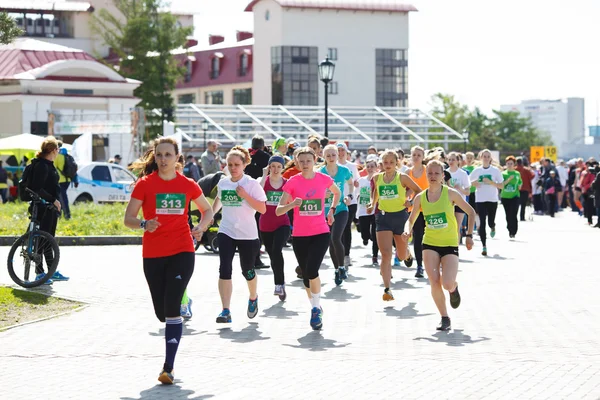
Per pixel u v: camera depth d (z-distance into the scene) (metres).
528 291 18.22
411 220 14.57
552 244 29.58
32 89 74.44
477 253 26.52
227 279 14.77
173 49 95.25
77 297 17.39
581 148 173.12
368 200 23.41
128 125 56.44
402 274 21.34
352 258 24.83
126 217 11.28
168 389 10.39
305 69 118.38
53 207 19.00
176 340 10.95
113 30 97.38
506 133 195.12
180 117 85.62
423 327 14.30
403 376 10.87
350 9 119.38
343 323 14.73
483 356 11.99
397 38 122.56
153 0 95.31
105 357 12.18
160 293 11.40
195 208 25.61
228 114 87.88
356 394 10.02
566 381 10.46
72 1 115.81
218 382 10.70
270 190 17.27
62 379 10.91
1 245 28.62
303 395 10.02
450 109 160.62
